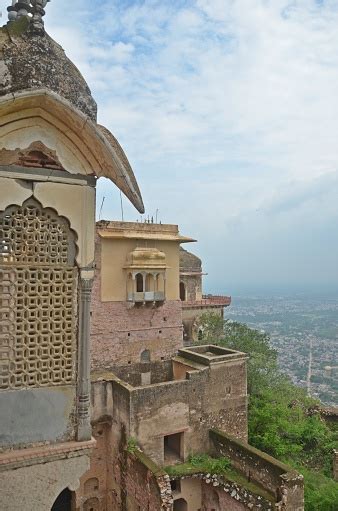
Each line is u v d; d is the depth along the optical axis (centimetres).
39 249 686
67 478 687
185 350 2545
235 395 2189
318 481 2119
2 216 663
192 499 1947
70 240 711
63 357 699
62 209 695
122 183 698
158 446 1908
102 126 721
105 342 2445
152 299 2542
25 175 670
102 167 713
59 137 688
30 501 660
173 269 2742
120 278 2523
